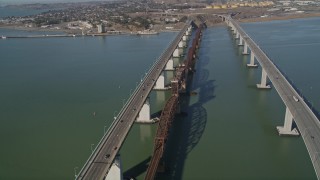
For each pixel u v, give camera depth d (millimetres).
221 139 128500
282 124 139500
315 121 109625
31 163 117875
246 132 133750
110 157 94438
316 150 90250
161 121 120062
